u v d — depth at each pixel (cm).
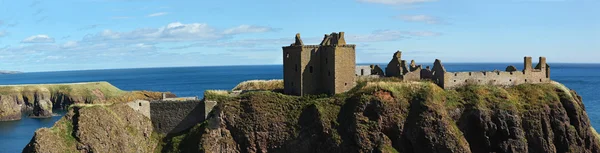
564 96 11306
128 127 10162
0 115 18138
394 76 12175
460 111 10500
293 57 11231
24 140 14550
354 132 9875
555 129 10769
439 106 10175
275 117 10488
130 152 9819
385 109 10006
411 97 10356
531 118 10581
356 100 10225
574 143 10812
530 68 11831
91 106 9888
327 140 10031
